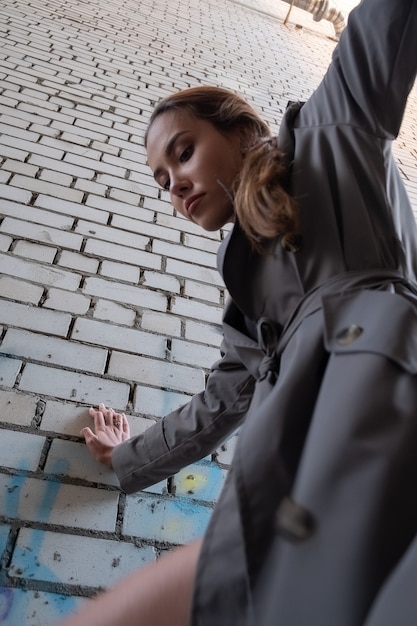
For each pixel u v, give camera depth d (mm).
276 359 617
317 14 5414
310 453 450
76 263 1476
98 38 3176
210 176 758
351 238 622
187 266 1652
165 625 556
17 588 818
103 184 1879
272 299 646
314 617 380
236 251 667
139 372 1248
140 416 1163
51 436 1045
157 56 3305
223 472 1111
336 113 703
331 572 386
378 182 670
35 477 969
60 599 825
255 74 3799
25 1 3232
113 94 2578
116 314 1367
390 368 467
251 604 433
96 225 1659
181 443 900
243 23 4844
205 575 475
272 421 502
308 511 417
